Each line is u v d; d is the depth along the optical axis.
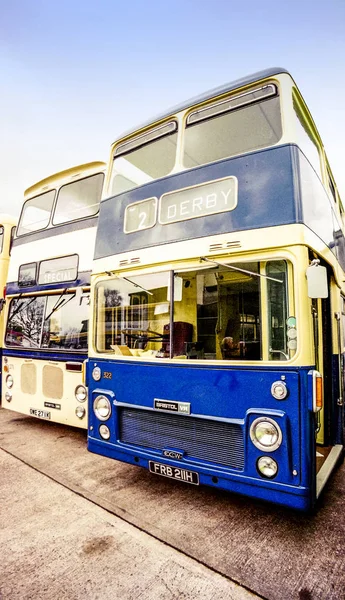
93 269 4.37
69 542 2.90
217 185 3.40
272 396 2.85
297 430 2.74
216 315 3.33
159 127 4.18
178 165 3.80
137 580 2.46
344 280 5.98
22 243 6.89
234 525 3.16
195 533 3.03
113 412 3.86
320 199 3.82
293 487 2.71
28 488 3.93
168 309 3.55
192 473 3.20
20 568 2.58
